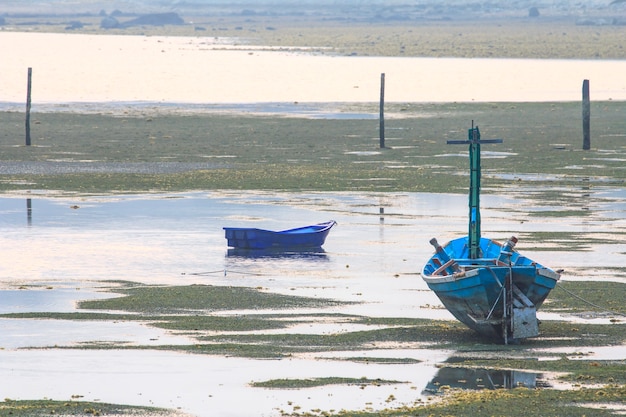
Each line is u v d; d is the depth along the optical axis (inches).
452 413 1905.8
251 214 4416.8
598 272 3270.2
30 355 2331.4
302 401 2004.2
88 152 6387.8
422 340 2487.7
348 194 4926.2
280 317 2721.5
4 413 1913.1
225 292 3011.8
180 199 4793.3
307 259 3528.5
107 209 4520.2
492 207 4554.6
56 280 3179.1
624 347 2423.7
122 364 2260.1
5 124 7844.5
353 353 2362.2
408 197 4837.6
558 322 2669.8
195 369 2224.4
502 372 2194.9
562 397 1995.6
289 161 6067.9
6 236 3900.1
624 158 6161.4
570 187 5123.0
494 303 2474.2
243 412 1939.0
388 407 1961.1
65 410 1936.5
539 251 3604.8
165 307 2827.3
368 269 3363.7
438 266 2768.2
